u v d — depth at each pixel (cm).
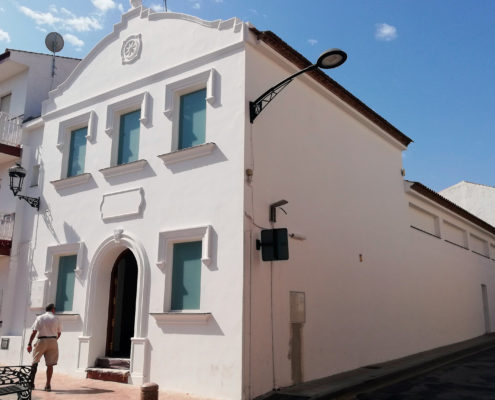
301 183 1027
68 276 1128
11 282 1236
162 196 973
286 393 818
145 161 1014
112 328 1050
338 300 1080
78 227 1115
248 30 938
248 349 800
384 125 1415
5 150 1320
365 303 1182
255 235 866
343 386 871
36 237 1216
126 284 1168
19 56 1466
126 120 1122
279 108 998
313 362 955
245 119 889
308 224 1026
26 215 1280
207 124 942
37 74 1503
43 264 1170
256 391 800
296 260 969
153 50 1089
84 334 1016
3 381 684
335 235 1120
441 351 1425
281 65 1028
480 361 1291
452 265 1820
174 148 991
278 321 885
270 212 913
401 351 1298
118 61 1154
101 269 1052
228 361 799
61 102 1270
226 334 813
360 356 1115
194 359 842
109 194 1067
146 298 940
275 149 961
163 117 1019
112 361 978
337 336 1049
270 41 969
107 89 1158
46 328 866
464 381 988
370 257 1250
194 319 853
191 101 1008
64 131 1233
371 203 1316
